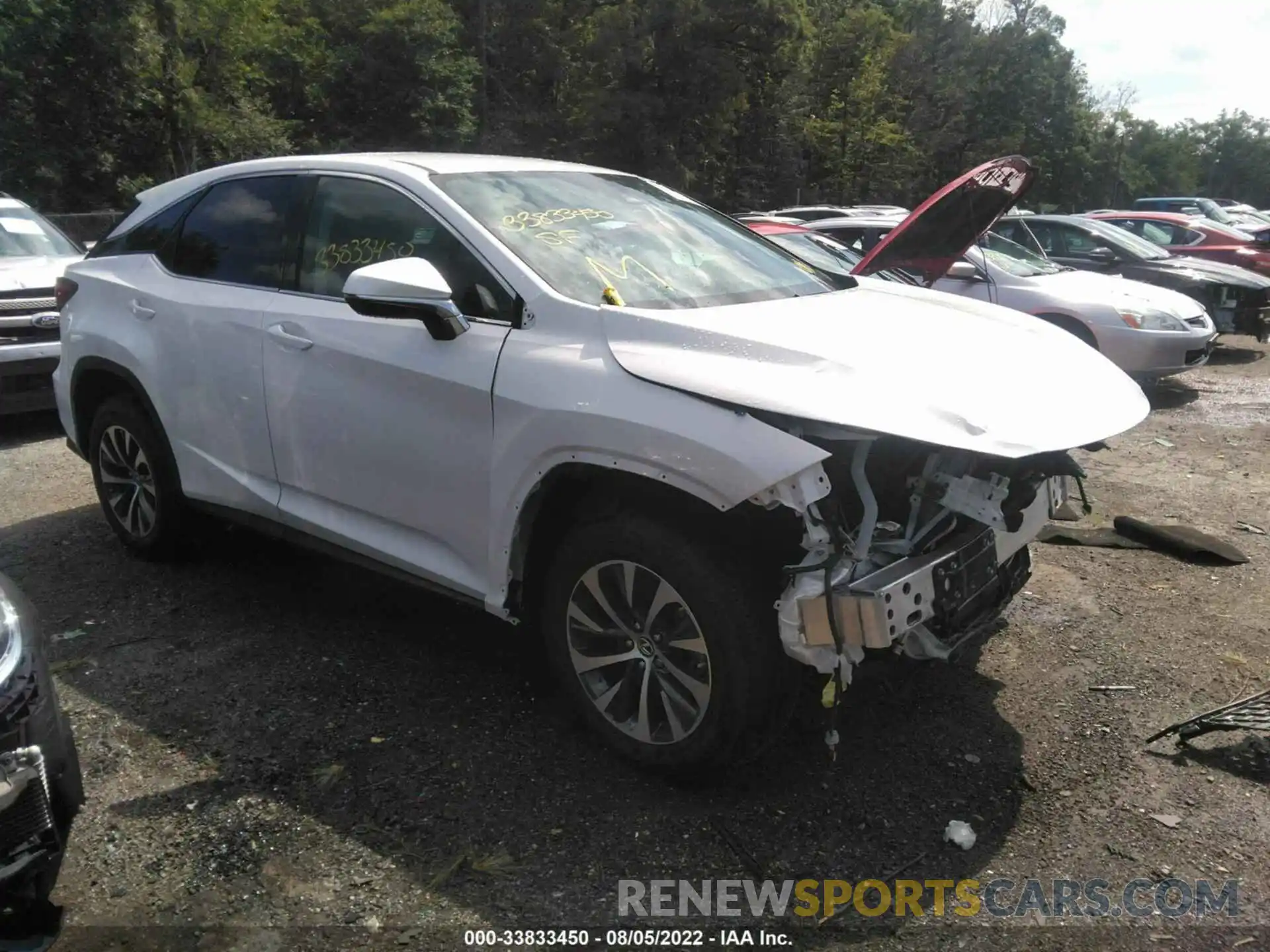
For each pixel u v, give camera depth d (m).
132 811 2.93
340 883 2.64
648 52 36.00
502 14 39.97
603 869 2.70
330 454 3.62
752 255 3.89
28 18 26.67
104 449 4.73
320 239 3.79
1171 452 7.08
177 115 30.48
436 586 3.42
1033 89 55.44
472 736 3.32
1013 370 3.00
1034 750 3.27
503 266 3.23
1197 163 116.50
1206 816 2.92
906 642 2.86
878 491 2.98
